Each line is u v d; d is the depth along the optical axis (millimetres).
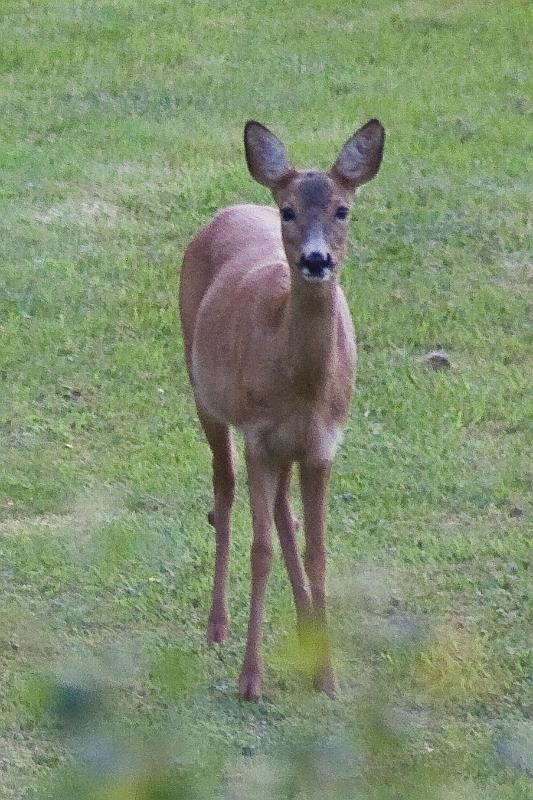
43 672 8930
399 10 25891
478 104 21234
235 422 9734
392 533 11289
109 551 10883
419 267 16156
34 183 18609
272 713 9000
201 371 10312
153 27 25109
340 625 5168
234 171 18719
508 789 7949
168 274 16219
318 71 22953
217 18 25609
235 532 11352
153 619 10188
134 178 18703
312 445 9352
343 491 11945
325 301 8891
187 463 12492
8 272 16219
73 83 22484
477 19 25297
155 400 13680
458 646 7566
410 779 4348
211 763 5734
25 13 25906
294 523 9883
